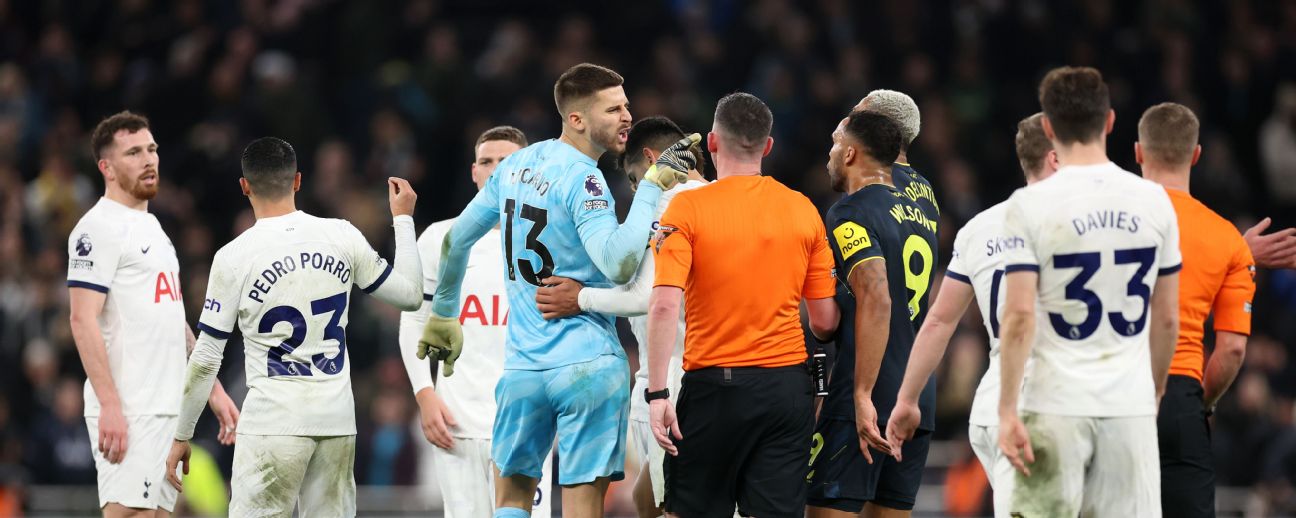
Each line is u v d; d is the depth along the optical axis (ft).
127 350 81.92
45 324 156.66
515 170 73.51
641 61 202.49
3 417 150.51
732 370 68.13
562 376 70.74
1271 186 187.93
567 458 71.26
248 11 195.93
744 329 68.18
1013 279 62.34
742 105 69.72
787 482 68.80
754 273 67.97
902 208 75.92
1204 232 70.49
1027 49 192.13
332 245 75.56
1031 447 63.41
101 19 205.26
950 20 193.77
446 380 86.89
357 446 143.95
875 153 75.82
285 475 74.08
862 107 80.79
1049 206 62.59
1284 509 137.69
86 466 145.48
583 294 70.59
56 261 159.53
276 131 178.19
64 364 155.02
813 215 70.23
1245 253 71.36
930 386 77.36
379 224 168.66
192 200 174.70
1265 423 145.07
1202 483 69.97
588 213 69.72
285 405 74.13
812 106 182.29
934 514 139.54
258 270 74.13
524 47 189.88
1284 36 196.03
